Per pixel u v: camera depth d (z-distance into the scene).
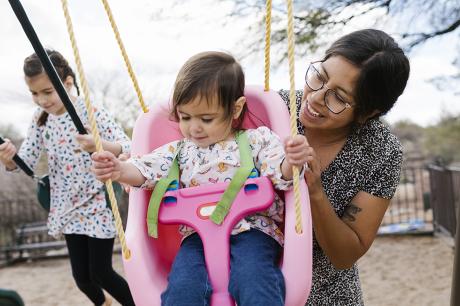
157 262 1.82
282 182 1.78
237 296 1.59
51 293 6.83
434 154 17.69
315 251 1.92
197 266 1.68
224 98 1.81
